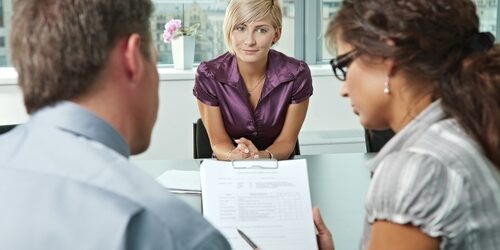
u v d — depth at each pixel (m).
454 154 0.92
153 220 0.69
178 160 2.40
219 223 1.50
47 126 0.75
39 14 0.74
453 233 0.92
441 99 0.95
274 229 1.49
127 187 0.71
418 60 0.92
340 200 1.96
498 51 0.92
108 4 0.76
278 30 2.53
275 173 1.61
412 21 0.90
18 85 0.78
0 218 0.70
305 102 2.64
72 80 0.75
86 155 0.73
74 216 0.69
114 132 0.77
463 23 0.92
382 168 0.96
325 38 1.00
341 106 4.11
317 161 2.41
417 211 0.91
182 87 3.93
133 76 0.79
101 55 0.75
